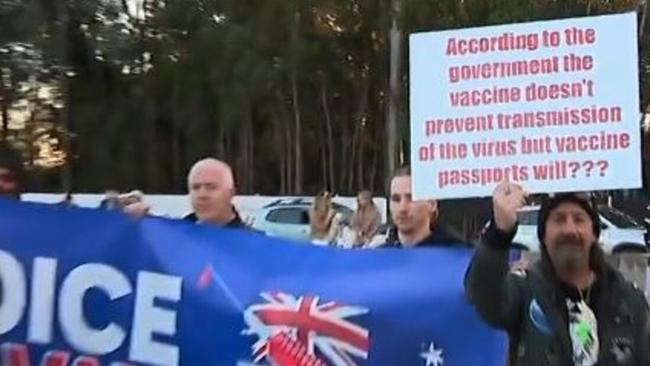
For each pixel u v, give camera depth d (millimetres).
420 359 4152
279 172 39250
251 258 4234
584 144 3768
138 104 39750
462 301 4125
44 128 41031
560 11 28859
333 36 36438
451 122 3914
